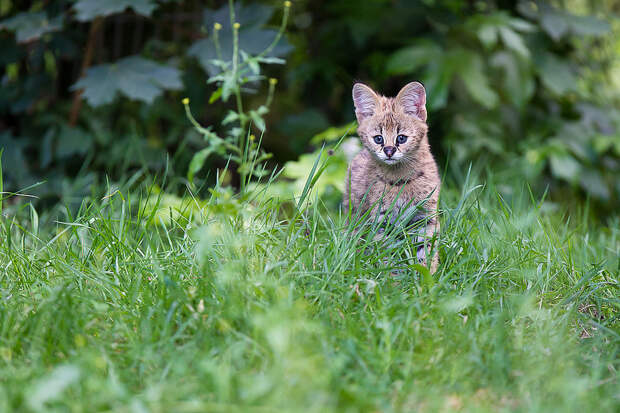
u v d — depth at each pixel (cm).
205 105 1359
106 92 1079
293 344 526
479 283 701
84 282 662
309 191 814
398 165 867
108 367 530
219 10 1150
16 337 561
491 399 528
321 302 614
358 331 582
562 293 722
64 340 557
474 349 563
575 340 625
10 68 1330
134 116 1302
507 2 1380
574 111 1427
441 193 880
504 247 799
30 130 1260
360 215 879
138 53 1299
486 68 1339
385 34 1352
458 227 800
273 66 1505
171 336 577
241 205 713
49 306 579
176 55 1316
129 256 718
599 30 1295
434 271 761
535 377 542
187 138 1263
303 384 485
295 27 1509
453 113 1352
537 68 1323
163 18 1281
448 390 534
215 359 537
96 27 1193
